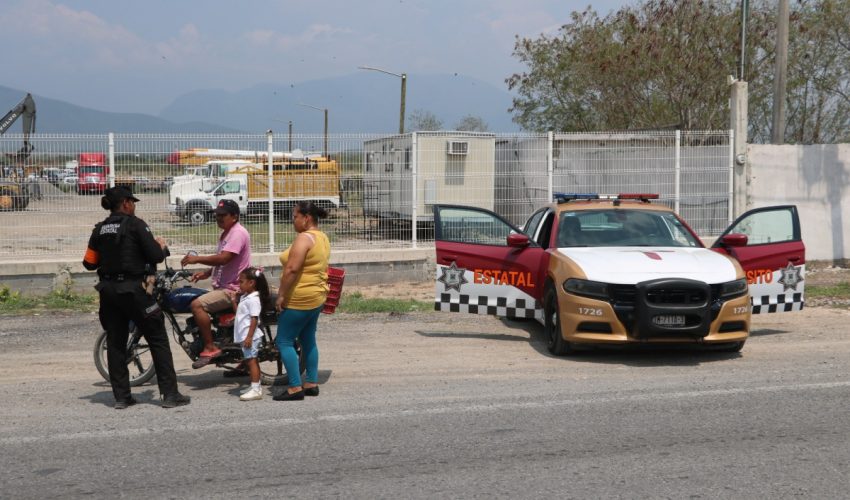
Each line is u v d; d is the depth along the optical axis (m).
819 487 4.80
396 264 15.09
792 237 10.23
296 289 6.84
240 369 7.92
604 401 6.84
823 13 25.44
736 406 6.65
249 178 14.23
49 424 6.26
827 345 9.42
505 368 8.33
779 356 8.82
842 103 26.59
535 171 15.74
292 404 6.86
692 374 7.93
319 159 14.62
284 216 14.42
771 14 24.94
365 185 14.94
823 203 17.47
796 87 26.23
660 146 16.34
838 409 6.54
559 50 31.44
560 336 8.80
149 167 13.55
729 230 10.23
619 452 5.48
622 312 8.34
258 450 5.57
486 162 15.66
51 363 8.62
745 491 4.74
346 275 14.75
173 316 7.44
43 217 13.08
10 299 12.36
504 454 5.45
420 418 6.35
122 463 5.31
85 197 13.23
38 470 5.18
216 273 7.60
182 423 6.27
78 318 11.34
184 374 8.20
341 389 7.40
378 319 11.39
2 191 12.90
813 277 16.09
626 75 25.97
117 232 6.57
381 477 5.01
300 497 4.69
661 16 25.11
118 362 6.74
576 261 8.84
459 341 9.88
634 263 8.67
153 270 6.72
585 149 16.00
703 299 8.27
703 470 5.11
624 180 16.30
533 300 9.70
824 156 17.41
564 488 4.80
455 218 10.07
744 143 16.69
